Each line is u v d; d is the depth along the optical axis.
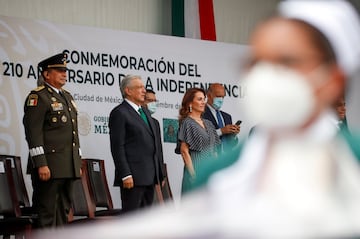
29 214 11.10
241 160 1.16
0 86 12.97
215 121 14.70
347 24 1.16
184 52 14.85
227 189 1.13
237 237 1.08
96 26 15.36
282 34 1.16
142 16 15.85
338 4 1.16
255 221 1.08
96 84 13.84
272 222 1.08
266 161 1.15
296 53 1.15
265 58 1.17
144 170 11.50
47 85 10.59
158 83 14.51
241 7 17.09
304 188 1.11
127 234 1.09
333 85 1.15
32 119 10.39
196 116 13.80
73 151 10.57
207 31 15.88
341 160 1.14
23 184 11.97
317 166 1.13
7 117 12.89
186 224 1.09
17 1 14.57
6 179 10.82
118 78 14.09
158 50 14.60
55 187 10.44
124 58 14.22
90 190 12.34
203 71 14.96
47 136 10.46
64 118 10.52
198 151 13.66
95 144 13.64
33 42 13.39
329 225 1.08
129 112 11.56
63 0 15.01
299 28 1.16
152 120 11.77
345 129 1.18
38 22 13.47
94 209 12.08
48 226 10.39
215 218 1.09
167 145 14.24
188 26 15.79
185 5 15.87
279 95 1.15
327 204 1.10
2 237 10.37
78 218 12.09
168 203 1.14
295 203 1.09
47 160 10.41
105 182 12.63
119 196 13.53
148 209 1.14
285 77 1.15
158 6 15.98
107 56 14.05
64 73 10.60
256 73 1.17
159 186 11.84
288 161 1.14
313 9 1.16
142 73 14.39
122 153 11.45
